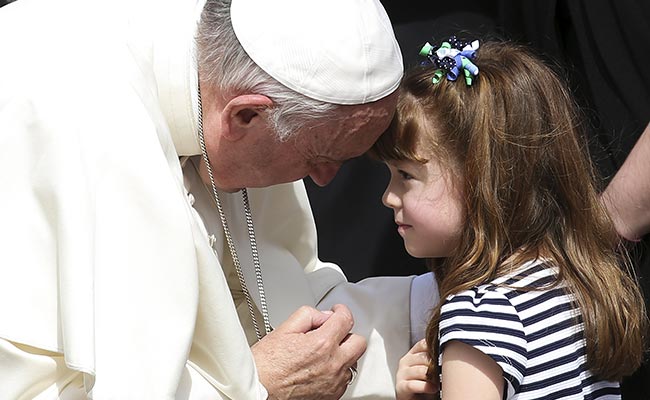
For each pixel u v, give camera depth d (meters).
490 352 9.26
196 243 8.76
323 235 14.12
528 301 9.60
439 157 10.04
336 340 9.99
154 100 9.09
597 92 12.46
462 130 9.98
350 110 9.39
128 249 8.41
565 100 10.40
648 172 11.01
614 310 9.95
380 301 11.53
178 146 9.88
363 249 14.15
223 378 9.11
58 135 8.41
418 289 11.50
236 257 10.89
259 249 11.47
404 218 10.33
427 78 10.21
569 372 9.58
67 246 8.13
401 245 14.13
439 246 10.29
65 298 8.02
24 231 8.38
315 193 13.95
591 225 10.33
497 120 9.99
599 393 10.04
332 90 9.29
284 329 10.07
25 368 8.44
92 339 7.94
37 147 8.45
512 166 9.99
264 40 9.31
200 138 9.75
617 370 10.04
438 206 10.12
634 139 12.27
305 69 9.27
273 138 9.59
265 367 9.77
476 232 9.92
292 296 11.41
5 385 8.45
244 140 9.68
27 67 8.88
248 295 11.08
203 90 9.65
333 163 9.92
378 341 11.28
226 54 9.45
